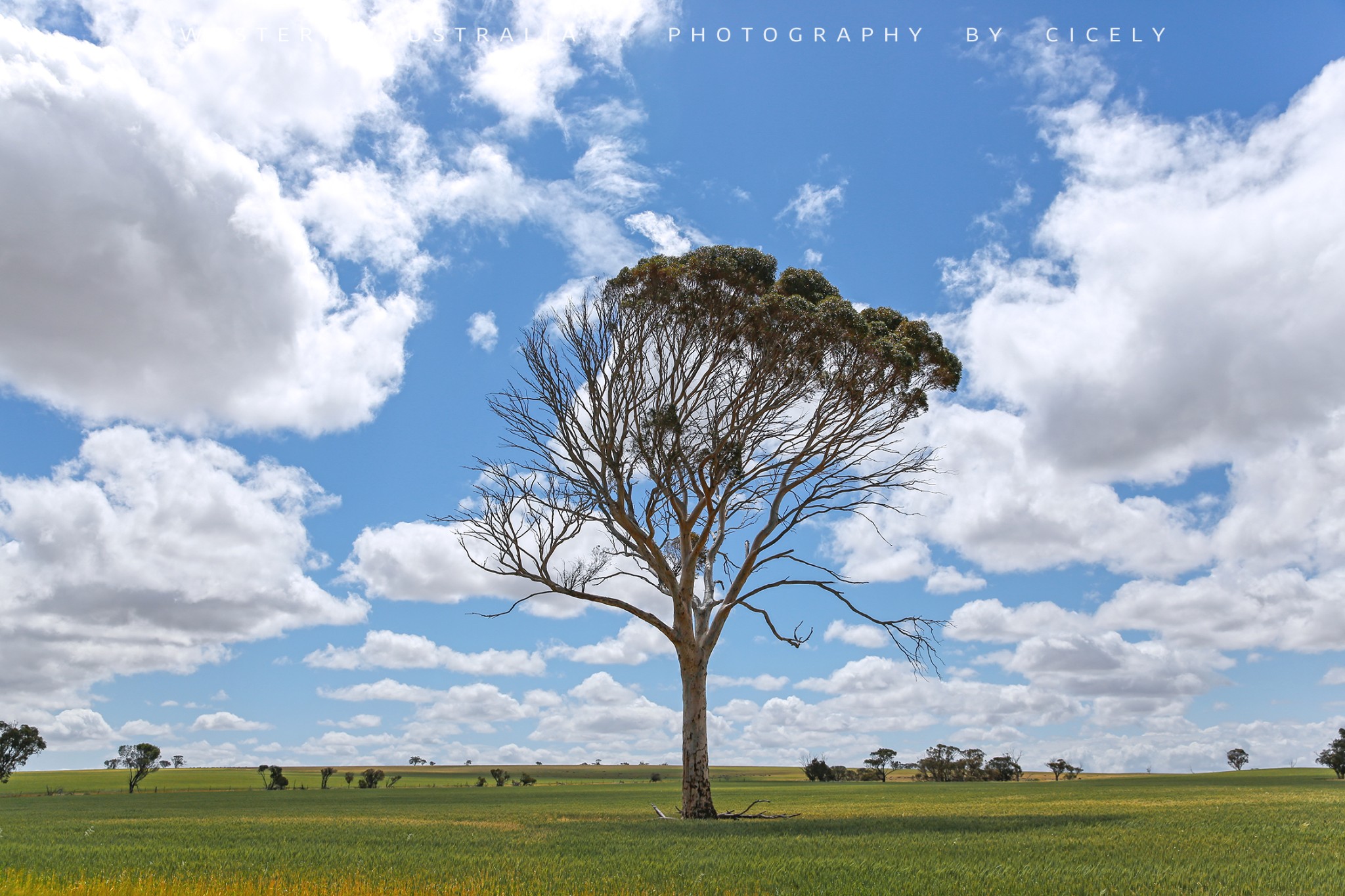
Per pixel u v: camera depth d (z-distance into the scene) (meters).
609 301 28.42
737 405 27.72
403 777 163.25
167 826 25.84
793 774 176.12
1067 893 10.59
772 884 11.53
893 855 14.79
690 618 28.52
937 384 30.73
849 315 27.59
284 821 28.55
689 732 28.11
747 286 28.12
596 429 28.08
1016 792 54.62
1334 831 18.27
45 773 182.75
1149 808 28.05
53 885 11.49
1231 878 11.53
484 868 13.47
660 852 16.02
